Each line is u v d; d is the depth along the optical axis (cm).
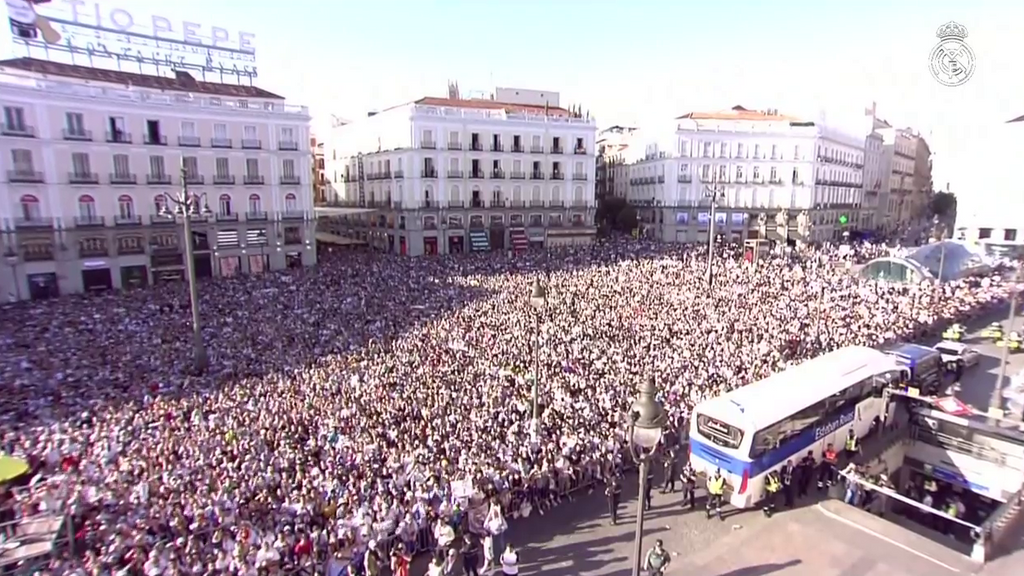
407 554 1591
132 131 5428
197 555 1427
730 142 8675
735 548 1761
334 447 1948
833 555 1730
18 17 5309
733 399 2047
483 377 2639
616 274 5234
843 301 4031
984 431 2286
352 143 8669
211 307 4097
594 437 2108
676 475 2147
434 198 7412
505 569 1545
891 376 2506
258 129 6116
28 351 3064
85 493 1636
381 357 2928
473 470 1830
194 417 2184
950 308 3981
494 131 7650
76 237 5209
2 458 1628
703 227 8750
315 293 4547
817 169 8850
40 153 4988
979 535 1762
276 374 2691
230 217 6016
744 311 3769
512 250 7444
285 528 1541
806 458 2080
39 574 1377
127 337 3362
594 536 1805
